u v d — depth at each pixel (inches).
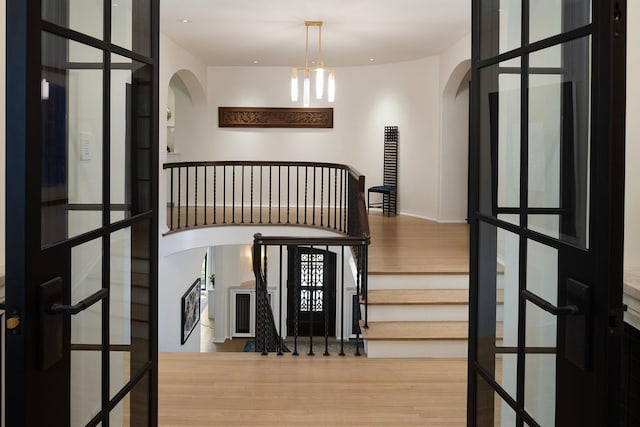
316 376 157.4
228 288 513.3
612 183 53.8
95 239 67.9
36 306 55.1
